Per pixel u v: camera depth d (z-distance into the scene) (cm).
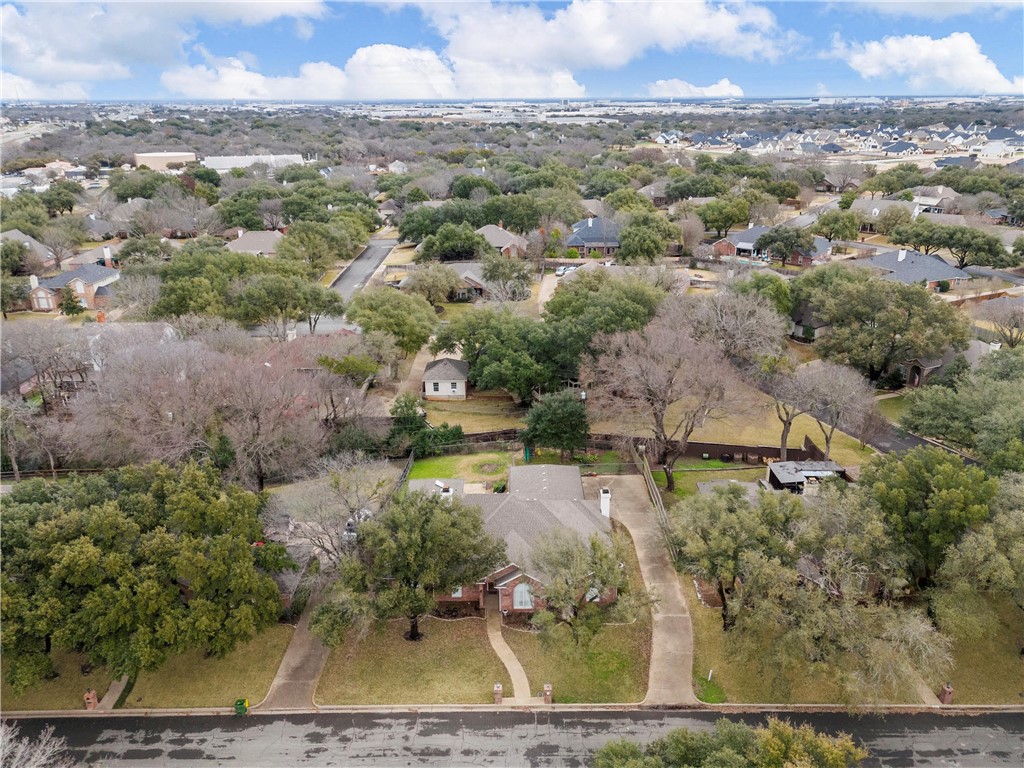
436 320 7969
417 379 7562
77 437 5344
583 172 18875
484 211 12575
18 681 3183
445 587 3656
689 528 3769
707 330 6600
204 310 7688
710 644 3778
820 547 3544
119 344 6362
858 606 3450
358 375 6212
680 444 5212
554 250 11994
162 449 5081
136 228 12938
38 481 3766
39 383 6384
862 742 3231
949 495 3509
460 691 3525
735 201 12850
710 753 2656
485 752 3206
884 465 3981
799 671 3591
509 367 6400
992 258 9894
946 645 3300
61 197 14675
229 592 3494
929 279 9012
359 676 3616
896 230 10925
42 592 3219
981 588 3547
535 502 4372
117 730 3322
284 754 3198
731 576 3444
